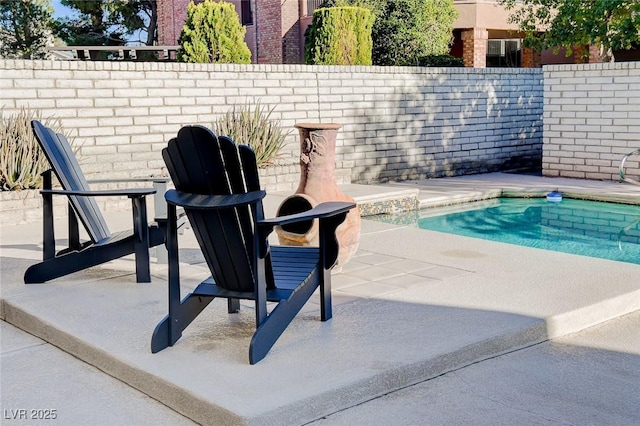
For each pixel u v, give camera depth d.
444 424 2.81
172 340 3.47
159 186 5.01
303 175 4.97
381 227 6.82
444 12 17.00
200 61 13.03
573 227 7.94
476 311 3.99
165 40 21.78
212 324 3.83
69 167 4.93
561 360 3.51
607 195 9.14
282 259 4.01
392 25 16.44
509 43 21.48
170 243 3.47
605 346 3.72
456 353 3.38
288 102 9.98
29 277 4.71
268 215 7.44
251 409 2.71
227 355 3.34
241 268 3.45
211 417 2.80
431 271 4.98
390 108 10.80
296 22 19.86
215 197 3.34
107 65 8.41
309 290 3.72
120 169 8.48
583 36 12.48
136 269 4.71
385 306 4.12
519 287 4.50
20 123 7.52
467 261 5.29
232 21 13.25
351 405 2.97
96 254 4.74
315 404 2.85
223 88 9.41
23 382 3.33
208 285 3.69
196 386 2.96
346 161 10.16
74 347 3.66
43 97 7.99
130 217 7.68
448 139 11.48
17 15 21.41
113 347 3.47
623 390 3.13
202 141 3.24
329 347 3.42
